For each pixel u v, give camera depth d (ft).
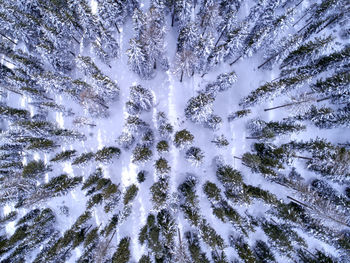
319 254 93.04
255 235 101.50
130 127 92.43
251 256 88.94
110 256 98.12
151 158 100.32
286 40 93.35
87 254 96.02
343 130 101.60
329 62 89.35
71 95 95.66
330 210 80.53
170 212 97.66
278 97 104.68
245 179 103.45
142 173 103.81
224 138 100.27
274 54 95.86
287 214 88.17
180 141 89.35
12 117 101.40
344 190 98.07
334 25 103.81
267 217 100.37
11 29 95.76
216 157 104.73
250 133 103.71
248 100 96.48
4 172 102.17
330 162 84.28
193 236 99.50
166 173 88.79
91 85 96.53
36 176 99.45
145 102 96.27
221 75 94.32
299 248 95.91
